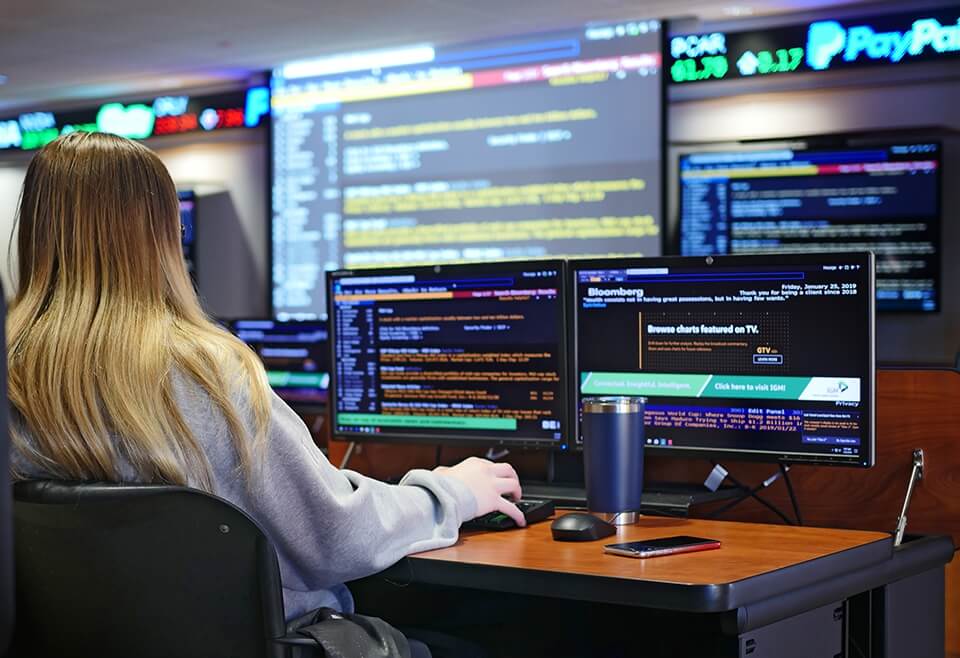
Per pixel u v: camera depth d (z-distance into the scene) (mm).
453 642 1824
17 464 1332
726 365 1991
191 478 1322
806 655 1623
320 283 7461
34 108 8523
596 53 6535
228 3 5691
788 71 6090
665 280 2029
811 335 1919
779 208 6125
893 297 5902
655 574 1476
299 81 7461
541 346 2139
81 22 6047
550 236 6727
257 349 6238
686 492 2025
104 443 1309
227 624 1264
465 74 6938
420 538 1632
